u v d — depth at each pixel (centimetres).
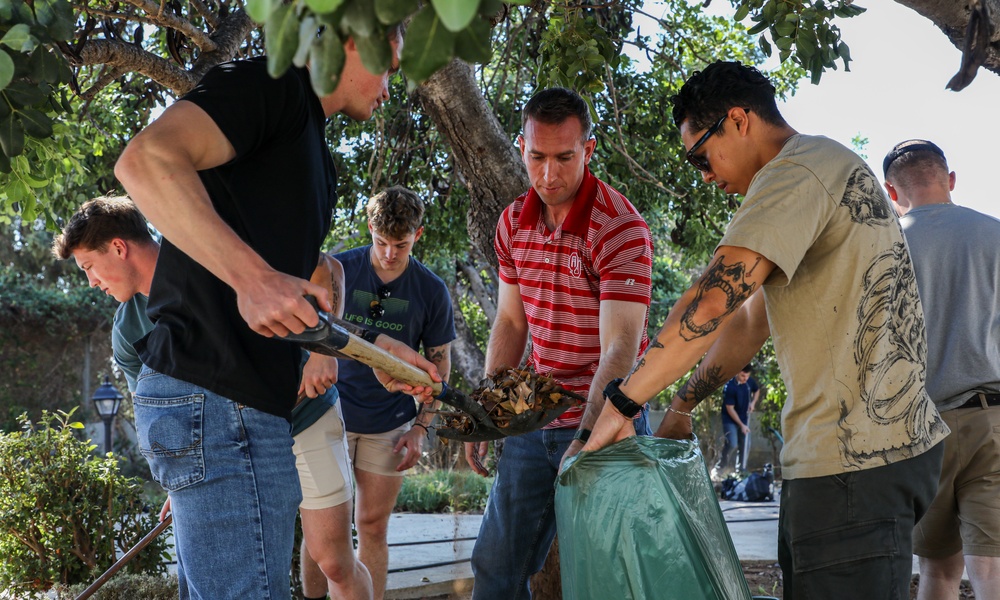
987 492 302
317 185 202
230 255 161
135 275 282
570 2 360
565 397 239
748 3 293
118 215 278
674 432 254
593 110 342
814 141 210
